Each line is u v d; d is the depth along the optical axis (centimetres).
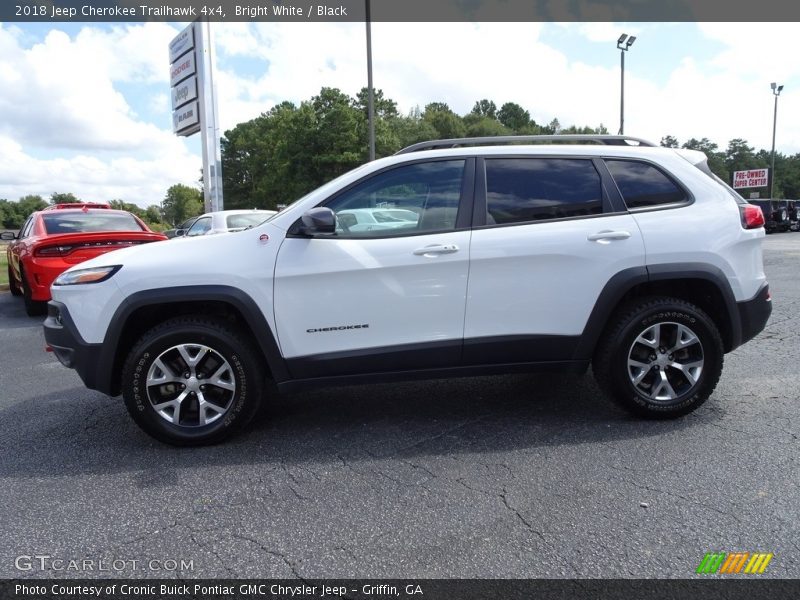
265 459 332
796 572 219
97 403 446
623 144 391
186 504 281
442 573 224
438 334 350
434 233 350
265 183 5781
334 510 273
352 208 355
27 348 651
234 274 337
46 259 747
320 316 343
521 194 361
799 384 439
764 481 289
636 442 341
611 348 359
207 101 1458
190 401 356
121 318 336
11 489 300
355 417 396
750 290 371
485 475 304
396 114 6075
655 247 355
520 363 361
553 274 352
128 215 922
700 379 363
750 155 10625
